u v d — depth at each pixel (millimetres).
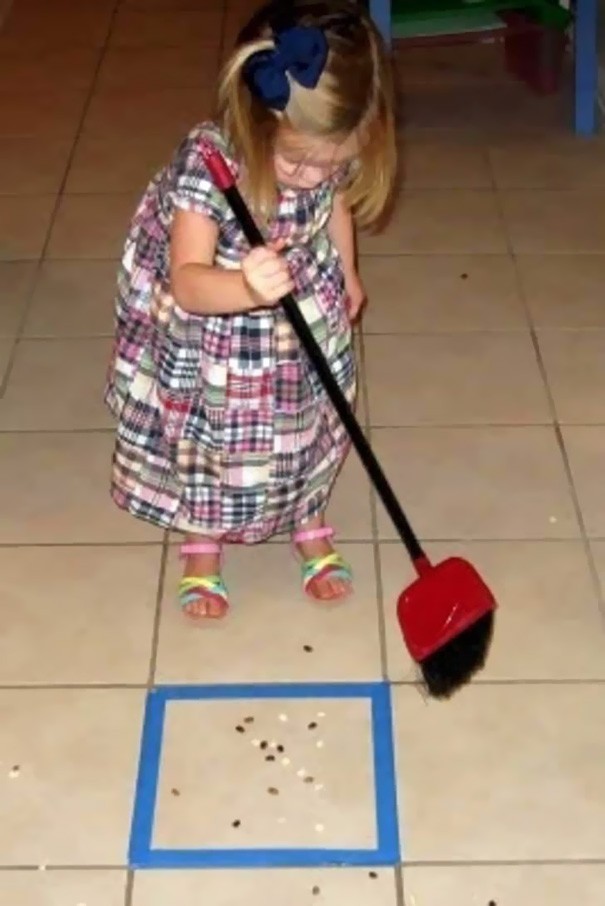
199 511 2123
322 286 1990
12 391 2746
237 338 1977
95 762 1981
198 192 1871
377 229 3268
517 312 2973
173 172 1907
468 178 3484
